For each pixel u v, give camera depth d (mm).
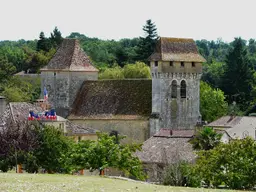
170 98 164375
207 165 94812
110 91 171375
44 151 112438
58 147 113000
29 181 76500
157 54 164750
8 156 110125
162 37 167125
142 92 167750
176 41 167500
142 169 120500
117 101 168875
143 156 130125
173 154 122375
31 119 133375
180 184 91375
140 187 74625
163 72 163500
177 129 157125
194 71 167125
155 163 127438
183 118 166000
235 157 94688
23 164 110438
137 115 164250
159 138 136000
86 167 106500
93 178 82188
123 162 107688
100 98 171375
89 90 174000
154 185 78438
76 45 179125
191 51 168000
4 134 112500
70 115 172250
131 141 164375
